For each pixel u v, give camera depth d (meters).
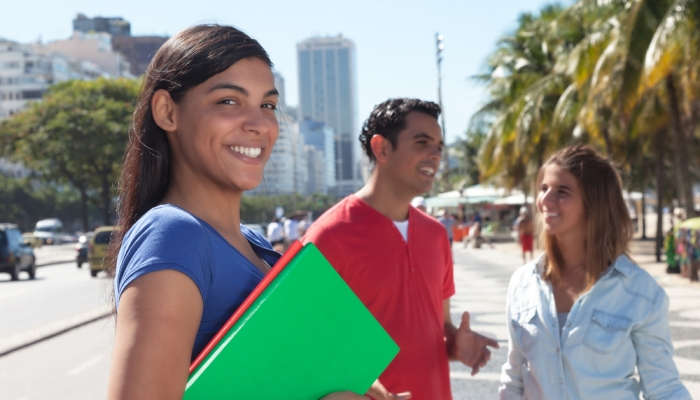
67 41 143.12
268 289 1.11
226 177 1.25
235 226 1.35
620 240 2.46
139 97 1.32
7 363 7.77
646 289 2.36
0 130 46.59
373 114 2.66
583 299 2.40
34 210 84.00
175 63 1.25
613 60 15.55
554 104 25.42
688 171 16.42
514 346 2.58
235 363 1.05
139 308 0.99
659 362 2.32
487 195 42.22
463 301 12.20
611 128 22.73
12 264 21.70
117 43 150.25
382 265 2.45
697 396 5.43
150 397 0.96
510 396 2.60
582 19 23.38
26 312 12.66
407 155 2.57
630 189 38.94
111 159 45.81
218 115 1.22
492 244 38.22
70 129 44.94
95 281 19.64
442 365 2.50
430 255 2.60
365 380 1.21
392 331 2.41
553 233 2.49
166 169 1.32
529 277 2.59
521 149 25.69
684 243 14.23
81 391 6.34
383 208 2.60
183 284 1.03
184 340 1.02
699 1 13.08
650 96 17.53
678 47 13.30
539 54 27.70
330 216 2.57
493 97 30.83
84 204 50.00
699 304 10.54
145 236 1.06
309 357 1.13
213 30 1.28
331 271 1.14
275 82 1.33
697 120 19.39
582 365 2.35
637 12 14.58
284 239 18.83
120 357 0.97
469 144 61.72
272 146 1.32
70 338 9.41
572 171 2.48
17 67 125.56
